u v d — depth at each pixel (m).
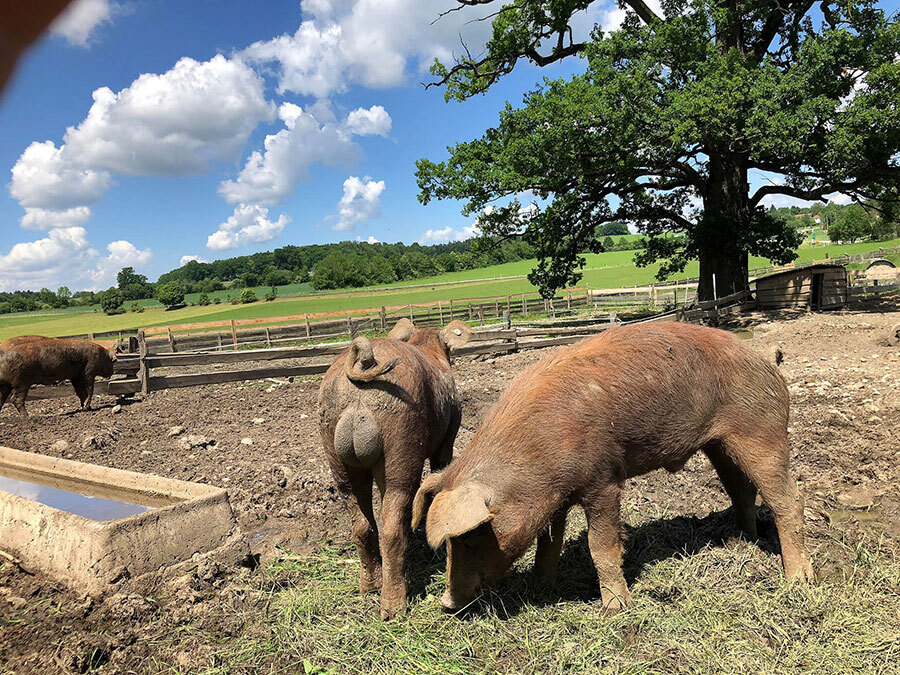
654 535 5.15
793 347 14.90
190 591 4.52
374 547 4.52
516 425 3.99
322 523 5.95
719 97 18.84
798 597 4.13
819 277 22.28
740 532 5.00
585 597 4.37
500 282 85.56
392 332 5.79
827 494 5.86
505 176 20.70
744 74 19.84
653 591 4.32
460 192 21.61
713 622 3.96
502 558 3.98
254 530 5.86
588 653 3.74
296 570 4.94
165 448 8.95
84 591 4.48
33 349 11.79
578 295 42.88
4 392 11.79
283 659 3.88
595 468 4.04
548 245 24.50
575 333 18.50
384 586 4.19
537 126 21.09
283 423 10.35
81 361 12.44
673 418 4.25
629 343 4.30
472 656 3.82
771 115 19.05
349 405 4.20
